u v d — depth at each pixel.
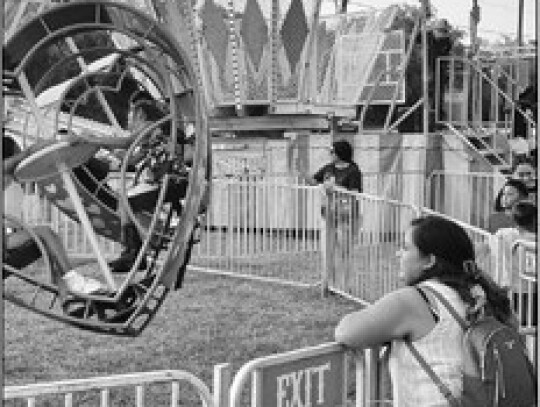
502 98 20.20
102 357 7.90
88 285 5.47
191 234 5.64
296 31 16.56
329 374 3.87
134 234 5.69
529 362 3.76
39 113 5.74
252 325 9.30
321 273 11.24
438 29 19.16
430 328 3.79
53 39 5.50
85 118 6.59
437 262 3.94
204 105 5.62
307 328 9.20
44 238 5.51
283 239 12.48
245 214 12.50
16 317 9.23
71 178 5.53
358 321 3.82
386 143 17.59
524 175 9.88
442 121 18.80
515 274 7.04
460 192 16.94
